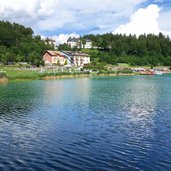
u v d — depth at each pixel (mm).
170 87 106625
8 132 38750
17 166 27422
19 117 48125
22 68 161375
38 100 67188
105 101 67250
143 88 101250
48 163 28219
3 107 57000
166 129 40781
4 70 145625
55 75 145000
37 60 194000
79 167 27328
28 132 38844
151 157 29859
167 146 33219
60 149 32125
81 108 57250
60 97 73312
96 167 27328
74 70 175875
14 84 105125
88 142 34625
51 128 41000
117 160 29078
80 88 97500
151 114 51594
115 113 52344
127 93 84750
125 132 39062
